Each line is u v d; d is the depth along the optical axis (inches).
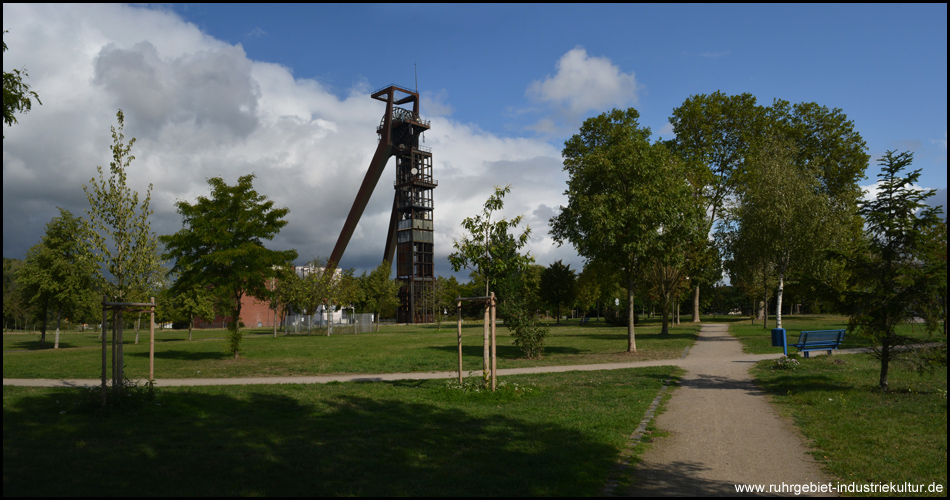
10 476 241.3
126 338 2014.0
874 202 482.9
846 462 281.4
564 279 2504.9
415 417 386.9
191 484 234.8
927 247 448.1
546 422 370.0
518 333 884.6
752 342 1079.6
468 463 270.8
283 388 552.4
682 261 1000.2
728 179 1905.8
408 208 3978.8
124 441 310.5
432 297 3297.2
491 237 518.6
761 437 339.6
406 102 4082.2
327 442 310.8
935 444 306.8
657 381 581.3
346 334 2086.6
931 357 442.3
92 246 816.3
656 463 283.9
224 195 981.8
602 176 960.9
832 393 471.2
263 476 247.6
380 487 233.8
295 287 2068.2
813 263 1229.1
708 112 1909.4
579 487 237.9
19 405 413.4
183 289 1000.2
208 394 495.2
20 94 492.4
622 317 2220.7
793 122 1982.0
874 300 466.0
